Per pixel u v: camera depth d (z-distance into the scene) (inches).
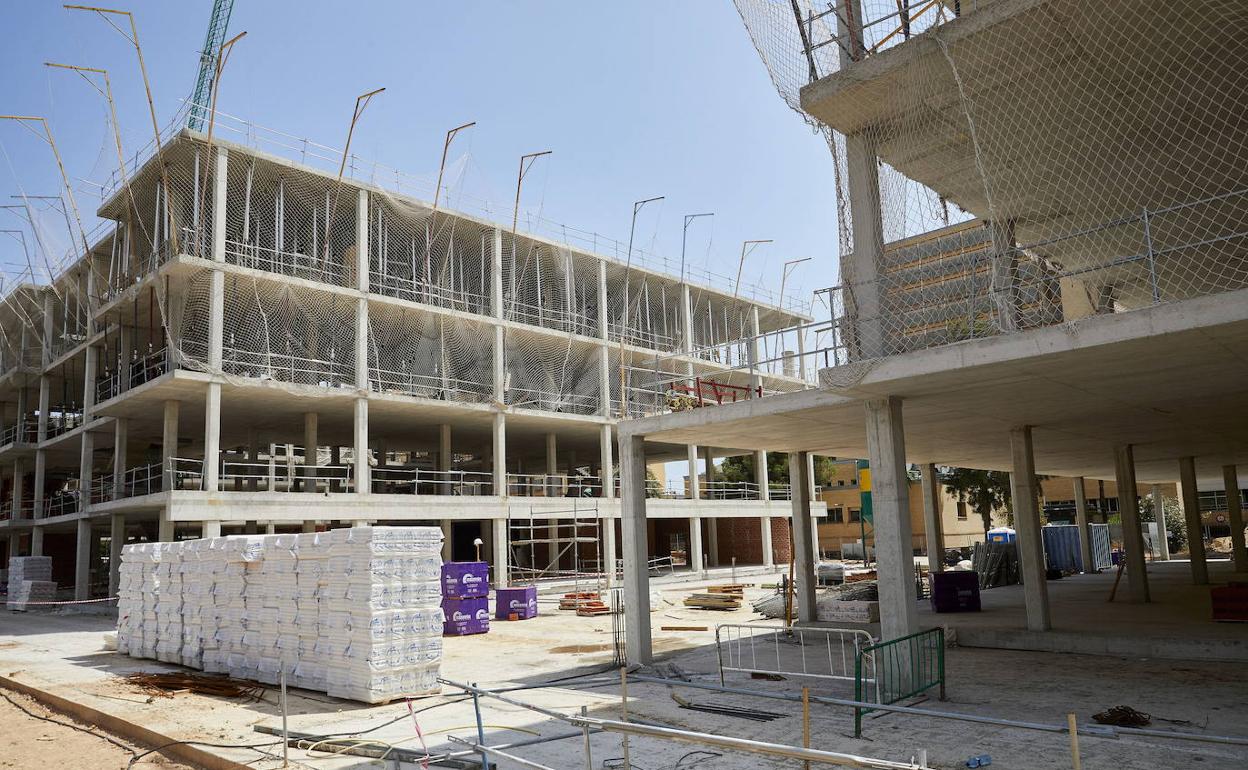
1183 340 384.8
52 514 1743.4
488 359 1505.9
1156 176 563.5
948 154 565.3
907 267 513.3
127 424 1435.8
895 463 502.0
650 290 1924.2
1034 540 671.8
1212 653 558.6
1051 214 613.0
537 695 514.9
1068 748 356.2
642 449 654.5
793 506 846.5
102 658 743.7
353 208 1359.5
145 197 1322.6
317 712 481.7
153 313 1364.4
